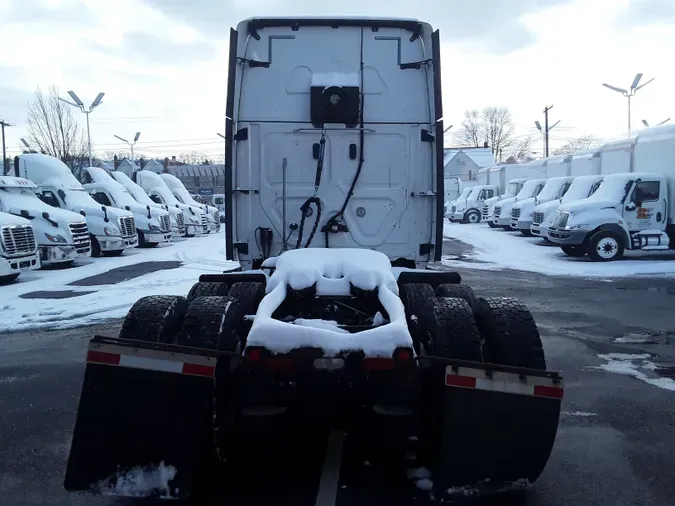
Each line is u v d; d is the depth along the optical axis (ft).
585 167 84.74
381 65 20.79
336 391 13.73
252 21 20.56
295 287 15.93
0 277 47.91
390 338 12.91
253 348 12.97
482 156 257.34
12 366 24.71
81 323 32.78
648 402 19.81
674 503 13.30
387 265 16.93
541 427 12.50
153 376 12.51
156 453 12.55
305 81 20.76
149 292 42.04
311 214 20.95
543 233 74.02
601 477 14.53
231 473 14.83
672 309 35.88
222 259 63.87
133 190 87.15
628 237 59.16
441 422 12.74
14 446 16.57
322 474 14.69
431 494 13.47
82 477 12.50
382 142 20.86
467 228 111.65
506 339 14.48
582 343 27.86
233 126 20.58
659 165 61.57
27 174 67.56
